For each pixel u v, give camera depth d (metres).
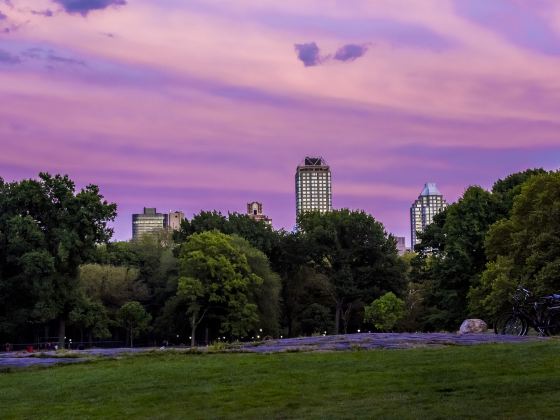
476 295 51.47
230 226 89.38
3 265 64.62
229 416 10.70
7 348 63.44
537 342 18.05
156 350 21.53
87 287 77.94
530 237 46.78
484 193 63.88
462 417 9.51
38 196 63.94
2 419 11.55
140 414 11.33
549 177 48.53
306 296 89.75
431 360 15.34
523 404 10.11
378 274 89.94
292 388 12.84
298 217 100.88
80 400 12.98
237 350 20.22
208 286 68.00
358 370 14.57
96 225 66.75
